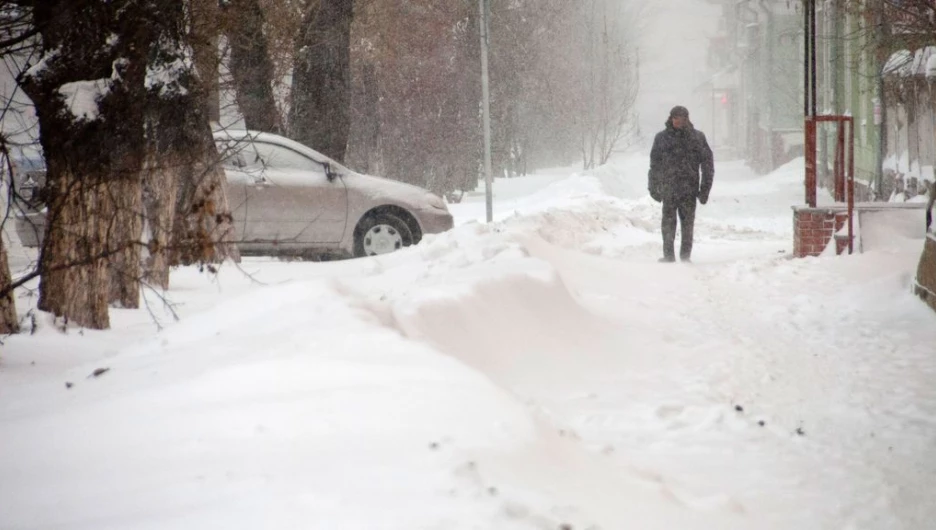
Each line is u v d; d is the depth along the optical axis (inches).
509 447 422.3
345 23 2046.0
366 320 602.2
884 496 469.4
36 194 781.9
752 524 429.1
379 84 3122.5
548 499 376.8
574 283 1059.9
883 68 2240.4
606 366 741.3
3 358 680.4
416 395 465.4
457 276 804.6
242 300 668.7
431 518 339.6
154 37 789.9
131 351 632.4
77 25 717.3
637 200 2257.6
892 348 783.1
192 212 695.1
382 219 1460.4
